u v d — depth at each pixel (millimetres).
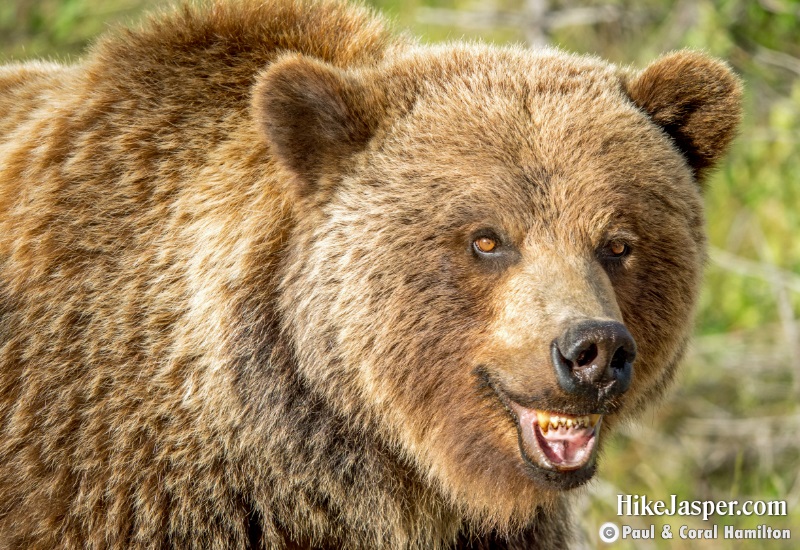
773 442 17828
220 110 8984
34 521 8477
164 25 9367
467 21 18812
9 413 8727
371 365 8430
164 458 8508
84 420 8539
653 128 8875
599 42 19234
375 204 8391
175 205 8773
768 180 18219
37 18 19859
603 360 7371
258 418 8570
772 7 17672
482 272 8227
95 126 9055
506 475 8594
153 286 8641
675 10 18344
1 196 9133
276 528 8734
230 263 8562
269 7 9453
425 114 8586
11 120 9766
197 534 8555
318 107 8414
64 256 8734
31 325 8727
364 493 8773
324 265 8422
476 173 8227
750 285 18734
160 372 8523
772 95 18562
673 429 18359
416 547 9156
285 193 8656
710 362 19047
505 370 8008
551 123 8406
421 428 8586
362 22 9766
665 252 8531
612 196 8234
